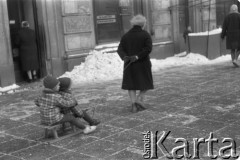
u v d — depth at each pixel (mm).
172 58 13703
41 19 10422
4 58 9516
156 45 13477
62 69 10844
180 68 11742
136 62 6566
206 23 15711
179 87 8719
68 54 10930
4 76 9539
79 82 10102
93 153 4891
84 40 11305
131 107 7117
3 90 9297
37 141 5512
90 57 11133
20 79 10477
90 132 5668
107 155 4789
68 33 10883
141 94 6867
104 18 12055
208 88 8445
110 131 5738
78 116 5629
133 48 6566
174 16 14141
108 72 10641
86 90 8977
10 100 8375
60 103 5371
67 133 5742
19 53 10258
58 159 4766
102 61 10969
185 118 6199
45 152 5043
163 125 5879
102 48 11727
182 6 14703
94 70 10695
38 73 10727
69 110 5598
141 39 6512
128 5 12734
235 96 7562
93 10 11703
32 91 9305
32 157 4891
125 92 8516
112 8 12297
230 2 16438
